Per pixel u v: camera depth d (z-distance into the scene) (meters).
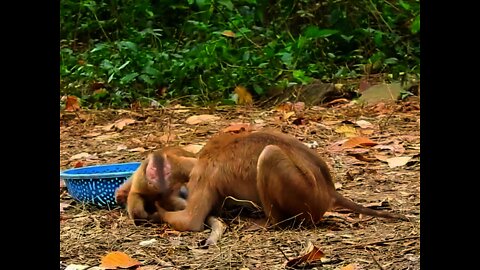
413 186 9.20
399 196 8.81
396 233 7.40
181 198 8.28
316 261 6.60
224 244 7.31
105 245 7.43
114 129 13.52
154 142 12.28
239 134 8.18
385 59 16.88
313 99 15.08
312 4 18.22
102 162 11.30
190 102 15.42
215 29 17.72
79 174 8.93
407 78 15.59
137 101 15.39
